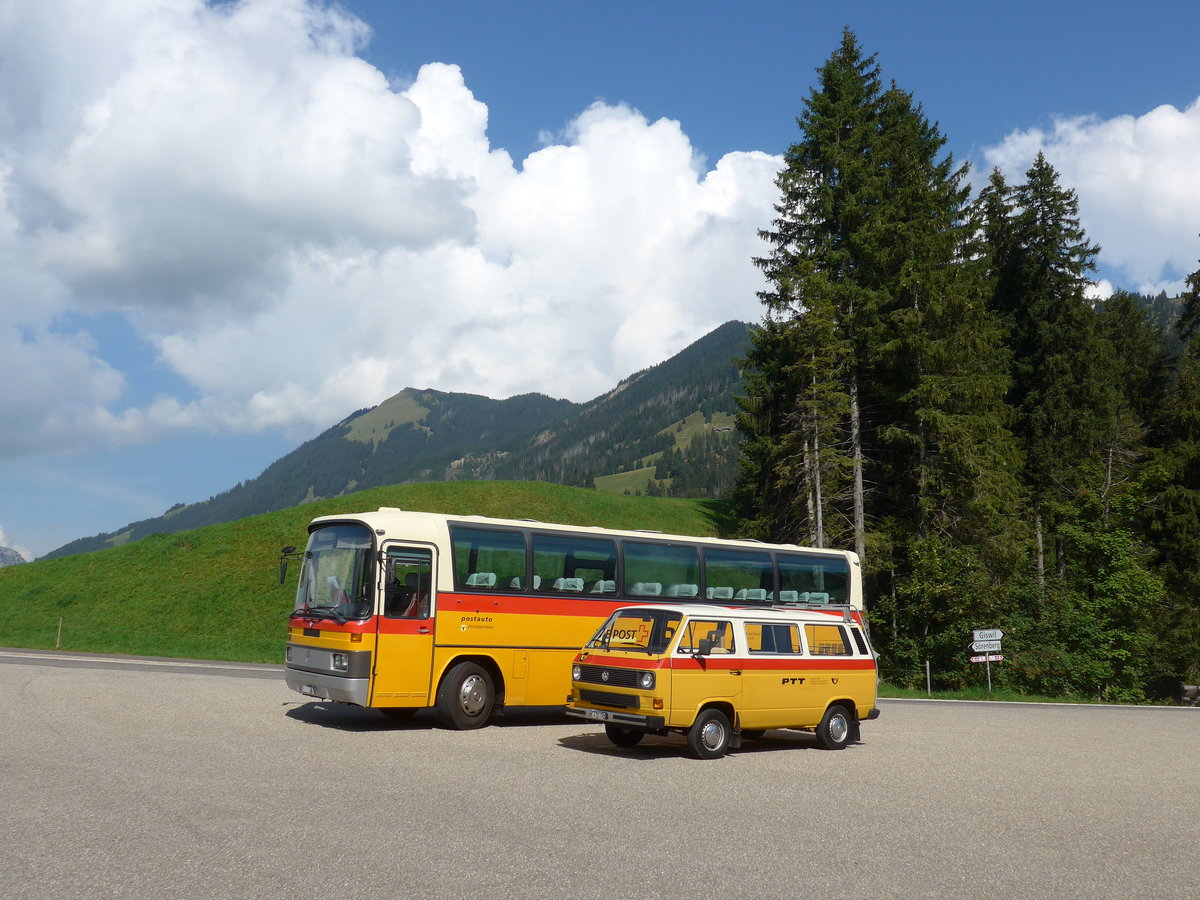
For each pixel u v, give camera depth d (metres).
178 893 6.28
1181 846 9.14
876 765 14.10
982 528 40.41
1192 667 50.34
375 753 13.04
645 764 13.12
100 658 32.56
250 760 11.88
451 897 6.43
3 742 12.47
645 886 6.91
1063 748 17.67
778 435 48.38
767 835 8.80
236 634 48.38
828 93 48.56
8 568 59.31
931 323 41.25
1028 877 7.67
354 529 16.66
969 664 36.94
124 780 10.16
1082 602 41.84
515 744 14.77
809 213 46.25
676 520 79.69
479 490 77.31
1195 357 54.62
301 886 6.54
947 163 50.78
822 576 23.14
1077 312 51.84
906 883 7.31
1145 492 47.47
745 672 14.64
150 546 60.94
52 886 6.32
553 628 18.16
